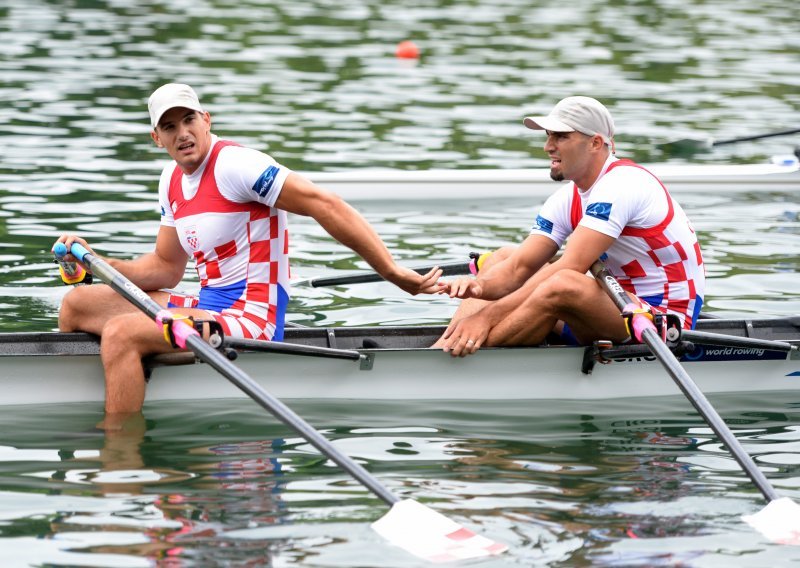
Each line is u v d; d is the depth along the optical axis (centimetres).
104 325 2041
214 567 1426
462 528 1534
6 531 1520
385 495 1606
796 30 7975
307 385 2125
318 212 1986
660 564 1448
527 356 2173
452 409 2114
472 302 2283
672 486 1717
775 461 1839
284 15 8331
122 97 5431
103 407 2053
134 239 3212
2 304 2580
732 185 4206
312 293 2820
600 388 2217
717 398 2211
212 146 2011
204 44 7012
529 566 1441
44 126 4778
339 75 6203
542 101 5603
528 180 4044
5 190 3747
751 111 5447
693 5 9225
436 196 4003
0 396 2039
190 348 1847
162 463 1783
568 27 8112
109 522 1554
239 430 1953
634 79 6219
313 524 1560
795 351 2231
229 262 2058
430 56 6875
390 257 2041
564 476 1755
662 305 2133
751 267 3075
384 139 4753
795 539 1526
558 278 2072
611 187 2050
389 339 2212
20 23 7519
